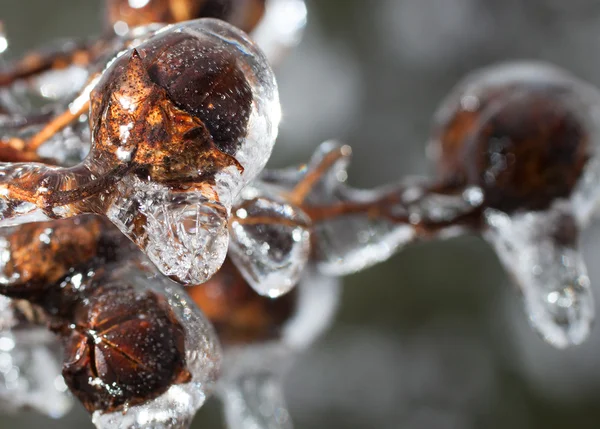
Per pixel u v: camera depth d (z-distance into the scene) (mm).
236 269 170
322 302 177
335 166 167
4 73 166
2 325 148
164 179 133
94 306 144
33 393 181
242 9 171
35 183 134
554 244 176
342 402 547
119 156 134
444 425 545
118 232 146
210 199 133
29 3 555
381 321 559
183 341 143
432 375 552
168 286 146
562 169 175
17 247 144
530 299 176
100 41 167
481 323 559
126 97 134
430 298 560
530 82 179
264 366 178
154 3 166
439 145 181
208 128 135
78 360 143
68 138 145
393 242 173
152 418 142
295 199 161
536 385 553
